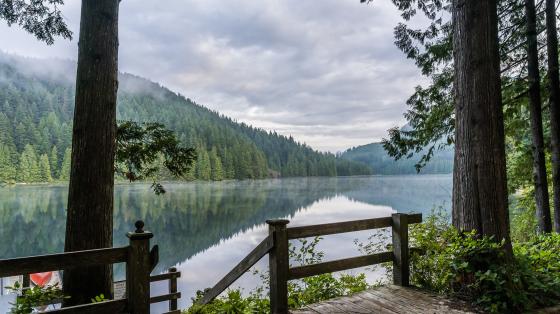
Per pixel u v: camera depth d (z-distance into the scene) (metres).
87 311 2.82
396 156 8.14
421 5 7.37
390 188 92.69
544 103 8.44
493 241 3.86
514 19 7.44
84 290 4.66
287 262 3.46
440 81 7.73
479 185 3.98
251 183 115.12
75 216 4.73
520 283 3.66
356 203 56.28
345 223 3.90
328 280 4.75
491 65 4.00
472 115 4.03
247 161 124.56
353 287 4.75
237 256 27.80
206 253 29.17
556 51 6.83
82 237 4.68
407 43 7.89
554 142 6.90
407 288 4.18
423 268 4.38
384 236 5.48
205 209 54.00
